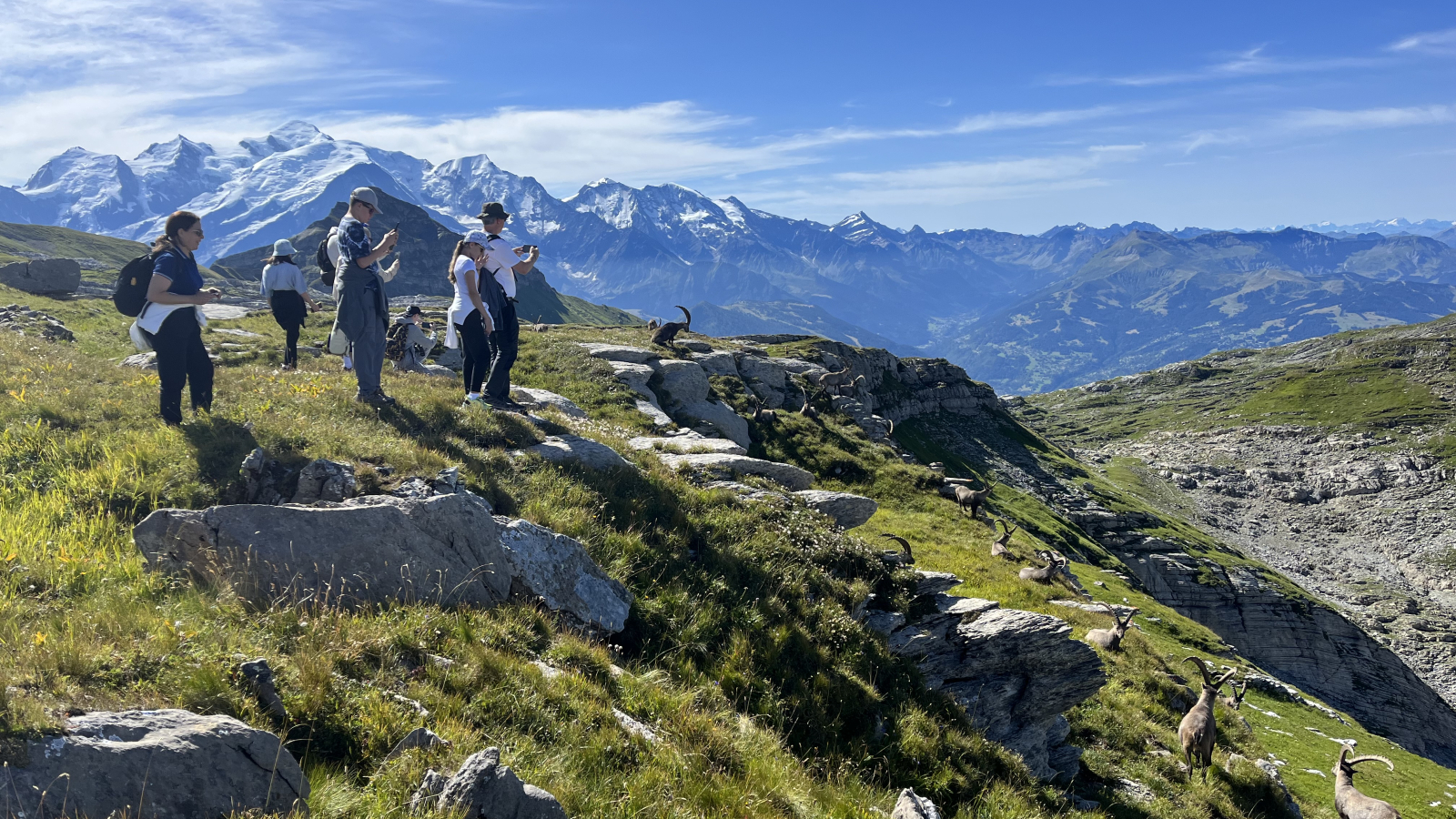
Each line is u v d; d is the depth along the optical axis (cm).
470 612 845
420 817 518
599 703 795
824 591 1295
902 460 3969
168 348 1134
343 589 789
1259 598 9994
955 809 1025
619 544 1151
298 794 506
